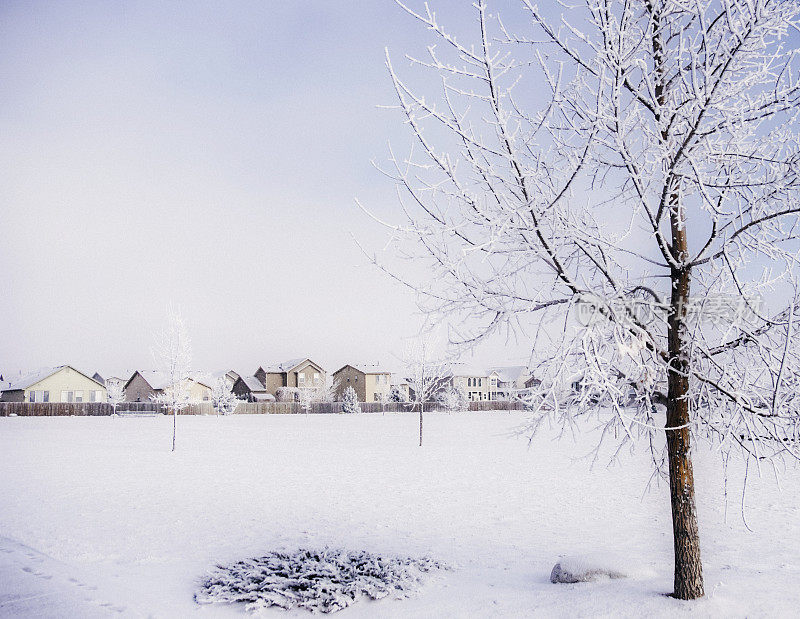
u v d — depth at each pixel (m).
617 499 14.73
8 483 16.97
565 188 5.20
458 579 7.93
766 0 5.03
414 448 28.38
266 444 30.47
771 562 8.20
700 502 14.13
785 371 5.44
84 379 80.88
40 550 9.47
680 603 5.80
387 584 7.52
